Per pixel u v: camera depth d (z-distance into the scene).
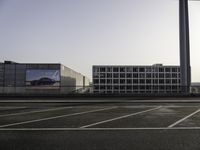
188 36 32.28
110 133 9.45
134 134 9.27
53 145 7.72
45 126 10.88
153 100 24.09
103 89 87.75
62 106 19.45
